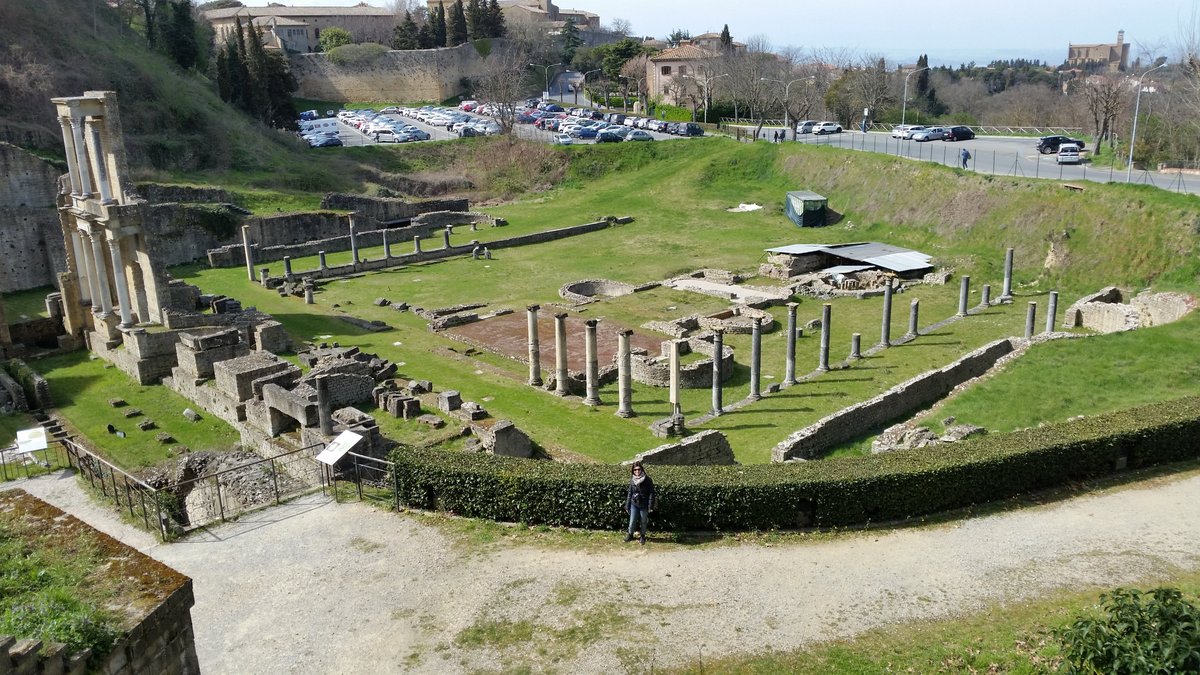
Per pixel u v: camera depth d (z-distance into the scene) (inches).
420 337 2159.2
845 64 7465.6
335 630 785.6
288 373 1503.4
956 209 2878.9
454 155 4379.9
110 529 992.2
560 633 767.7
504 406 1656.0
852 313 2298.2
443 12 6673.2
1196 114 3400.6
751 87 5088.6
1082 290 2324.1
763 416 1617.9
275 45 6279.5
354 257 2888.8
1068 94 6166.3
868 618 773.9
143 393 1706.4
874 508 959.6
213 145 3727.9
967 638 732.7
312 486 1135.0
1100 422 1106.1
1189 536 908.0
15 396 1578.5
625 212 3708.2
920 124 5305.1
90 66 3614.7
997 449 1023.6
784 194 3693.4
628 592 828.0
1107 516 960.3
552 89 7244.1
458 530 964.0
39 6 3688.5
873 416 1537.9
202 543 947.3
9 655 494.0
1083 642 585.9
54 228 2509.8
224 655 753.6
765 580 843.4
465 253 3134.8
